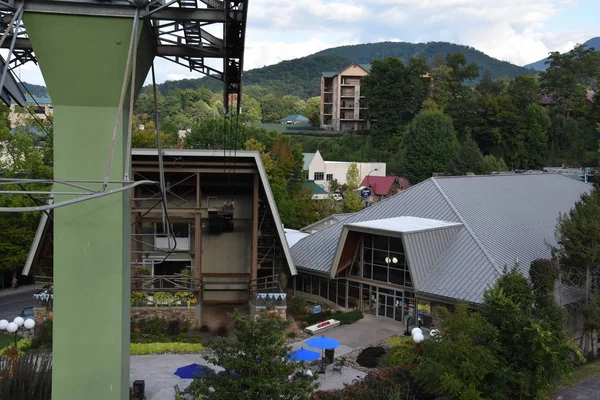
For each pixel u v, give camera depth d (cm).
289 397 1775
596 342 3400
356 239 3850
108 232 1786
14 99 2131
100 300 1795
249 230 3956
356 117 13388
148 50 1873
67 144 1761
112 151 1612
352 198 7444
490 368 2292
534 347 2289
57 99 1744
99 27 1678
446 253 3616
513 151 9888
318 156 9444
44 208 1341
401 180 9150
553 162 9800
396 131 10662
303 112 19475
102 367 1811
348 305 3928
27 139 4441
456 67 11400
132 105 1853
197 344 3119
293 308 3806
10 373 2173
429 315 3381
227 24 1838
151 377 2702
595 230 3117
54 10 1650
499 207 4359
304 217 6744
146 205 3731
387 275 3719
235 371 1753
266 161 6800
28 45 1944
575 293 3297
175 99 17788
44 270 3531
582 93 10888
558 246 3981
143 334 3269
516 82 11050
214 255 3950
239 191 3934
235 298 4000
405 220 3919
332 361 2933
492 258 3456
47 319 3209
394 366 2673
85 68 1709
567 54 11031
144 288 3422
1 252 4519
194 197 3900
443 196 4259
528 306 2516
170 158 3494
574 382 2844
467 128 9800
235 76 2077
